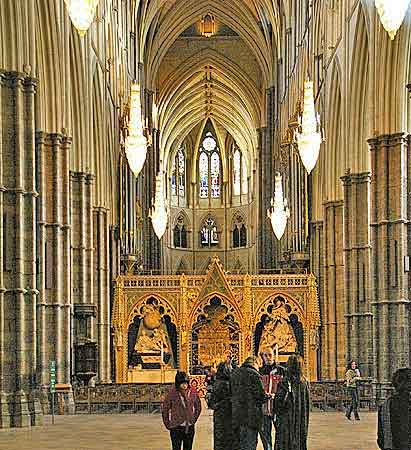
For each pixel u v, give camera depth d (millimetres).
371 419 33625
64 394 37906
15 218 30500
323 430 28438
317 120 39469
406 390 10930
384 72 37531
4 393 29922
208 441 25250
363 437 25875
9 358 30109
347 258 45531
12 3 30578
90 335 44406
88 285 44875
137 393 40156
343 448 22672
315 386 39906
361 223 44875
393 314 37250
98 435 26938
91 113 45562
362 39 42156
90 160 45188
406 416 10844
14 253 30391
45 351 37625
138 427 30250
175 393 17984
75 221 44562
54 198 37969
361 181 44844
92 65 46531
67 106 38781
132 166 43219
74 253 44500
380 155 37781
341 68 46500
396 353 37094
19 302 30250
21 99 30969
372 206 37875
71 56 42625
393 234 37406
